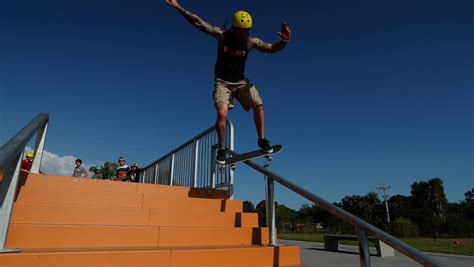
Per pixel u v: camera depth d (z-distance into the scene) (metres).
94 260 2.59
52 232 3.12
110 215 3.70
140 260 2.75
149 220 3.87
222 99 4.16
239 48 4.10
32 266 2.39
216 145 5.91
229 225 4.29
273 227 3.74
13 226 2.97
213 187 5.77
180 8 3.91
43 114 3.67
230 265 3.13
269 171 3.86
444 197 67.81
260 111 4.29
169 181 8.40
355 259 8.21
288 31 3.88
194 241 3.71
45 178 4.04
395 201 79.12
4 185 2.50
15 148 2.15
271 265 3.33
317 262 7.61
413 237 27.48
